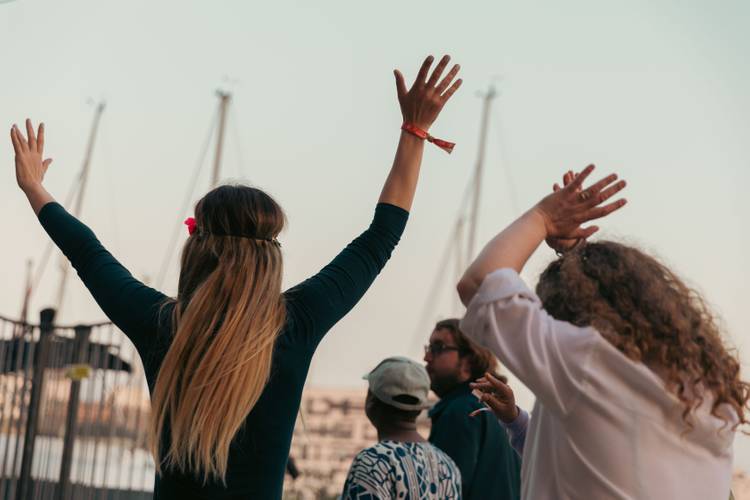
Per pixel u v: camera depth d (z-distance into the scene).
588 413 1.73
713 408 1.77
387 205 2.34
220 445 2.03
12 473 6.32
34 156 2.51
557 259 1.99
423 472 3.15
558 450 1.78
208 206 2.25
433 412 4.14
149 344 2.20
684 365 1.75
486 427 3.95
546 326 1.78
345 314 2.24
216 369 2.06
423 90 2.35
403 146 2.38
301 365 2.16
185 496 2.06
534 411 1.92
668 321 1.78
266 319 2.13
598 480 1.72
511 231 1.93
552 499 1.78
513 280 1.82
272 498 2.09
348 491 3.09
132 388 6.93
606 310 1.81
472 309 1.83
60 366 6.57
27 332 6.54
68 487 6.45
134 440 6.85
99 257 2.33
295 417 2.16
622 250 1.91
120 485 6.85
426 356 4.20
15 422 6.46
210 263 2.21
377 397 3.33
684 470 1.74
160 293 2.27
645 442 1.72
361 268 2.27
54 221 2.38
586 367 1.74
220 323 2.12
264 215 2.23
